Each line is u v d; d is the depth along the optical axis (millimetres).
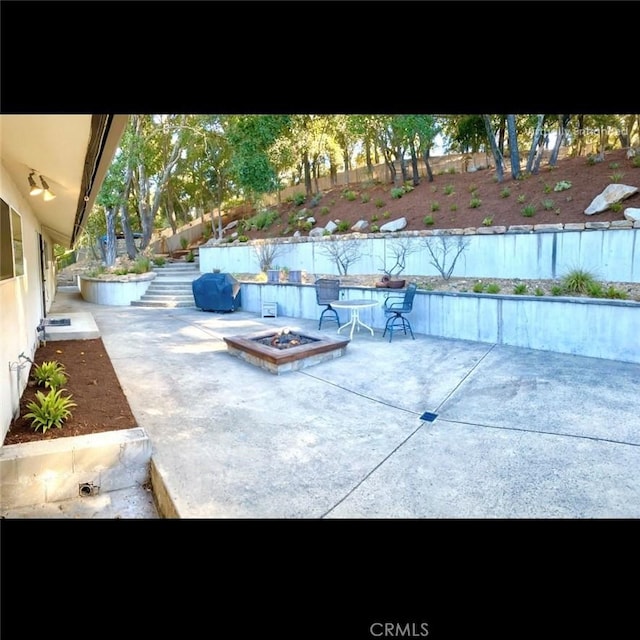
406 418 3672
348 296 7961
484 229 8141
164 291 12539
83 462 2824
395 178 13633
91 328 7496
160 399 4168
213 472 2803
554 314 5574
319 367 5195
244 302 10570
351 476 2752
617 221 6723
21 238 4773
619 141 12094
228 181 18062
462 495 2525
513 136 9992
